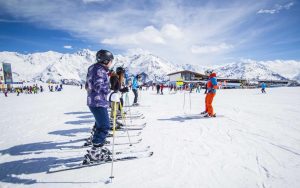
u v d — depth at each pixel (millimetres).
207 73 7941
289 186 2750
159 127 6305
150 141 4867
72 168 3467
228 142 4633
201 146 4410
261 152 3975
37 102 19094
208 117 7879
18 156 4152
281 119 7254
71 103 16969
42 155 4195
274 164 3432
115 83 6406
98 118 3570
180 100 17219
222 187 2775
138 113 9070
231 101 14984
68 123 7602
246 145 4395
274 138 4855
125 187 2840
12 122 8125
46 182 3059
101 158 3646
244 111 9406
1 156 4168
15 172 3414
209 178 3023
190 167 3400
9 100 23719
